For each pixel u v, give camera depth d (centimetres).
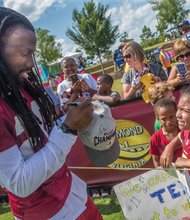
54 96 215
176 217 219
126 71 476
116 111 432
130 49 436
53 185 169
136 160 440
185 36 793
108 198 446
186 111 235
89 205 188
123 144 440
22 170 145
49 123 175
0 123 144
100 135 188
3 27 146
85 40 4506
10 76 149
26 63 150
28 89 169
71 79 462
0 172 146
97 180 453
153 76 419
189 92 238
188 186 207
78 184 187
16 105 152
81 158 439
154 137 325
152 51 2445
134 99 427
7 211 462
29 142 158
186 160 242
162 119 308
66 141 154
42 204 168
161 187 222
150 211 223
